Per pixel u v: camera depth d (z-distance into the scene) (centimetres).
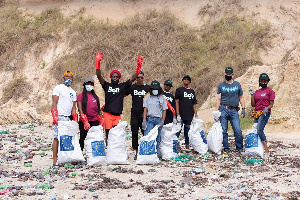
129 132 1344
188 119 920
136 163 779
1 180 614
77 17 2747
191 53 2358
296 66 1391
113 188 580
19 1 2967
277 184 597
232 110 922
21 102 2112
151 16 2681
